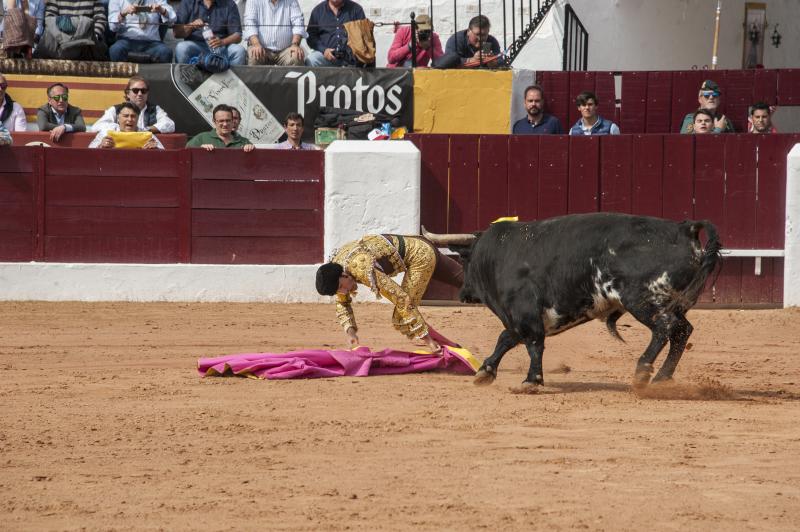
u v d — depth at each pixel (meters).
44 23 34.03
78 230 29.09
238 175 29.11
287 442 13.31
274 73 33.88
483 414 14.95
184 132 33.72
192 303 28.77
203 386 17.45
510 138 29.48
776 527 9.88
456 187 29.56
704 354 21.89
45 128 31.08
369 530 9.84
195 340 22.88
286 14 35.28
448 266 19.14
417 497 10.84
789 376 19.20
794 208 28.86
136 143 29.45
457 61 34.81
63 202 29.06
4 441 13.47
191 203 29.16
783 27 43.25
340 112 33.81
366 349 19.03
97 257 29.17
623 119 35.25
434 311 27.59
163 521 10.16
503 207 29.59
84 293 29.05
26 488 11.34
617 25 39.88
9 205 28.98
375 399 16.17
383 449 12.91
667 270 15.34
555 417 14.73
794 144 29.25
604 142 29.45
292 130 29.95
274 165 29.12
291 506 10.57
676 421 14.45
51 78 33.03
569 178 29.56
